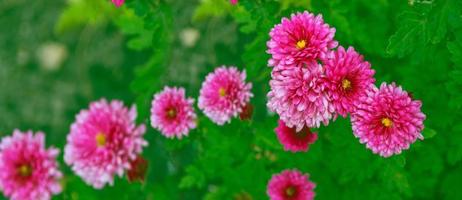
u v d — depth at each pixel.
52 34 0.91
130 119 0.58
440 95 0.59
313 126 0.52
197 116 0.63
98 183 0.58
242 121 0.60
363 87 0.50
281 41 0.50
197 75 0.82
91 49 0.89
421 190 0.64
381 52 0.61
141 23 0.67
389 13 0.62
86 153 0.57
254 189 0.66
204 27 0.84
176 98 0.60
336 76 0.49
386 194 0.62
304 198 0.60
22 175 0.59
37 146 0.59
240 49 0.82
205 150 0.65
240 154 0.64
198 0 0.85
